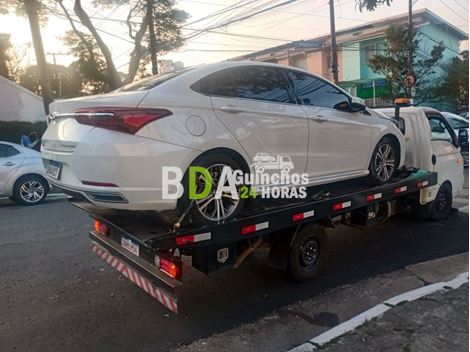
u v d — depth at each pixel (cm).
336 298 417
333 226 482
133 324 372
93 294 436
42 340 348
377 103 2742
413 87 2100
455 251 552
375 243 589
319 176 465
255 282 458
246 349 329
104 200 340
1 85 2209
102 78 2388
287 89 444
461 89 2408
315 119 452
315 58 3133
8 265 526
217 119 371
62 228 702
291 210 413
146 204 335
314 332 353
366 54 2942
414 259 525
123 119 326
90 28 1938
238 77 406
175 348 333
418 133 634
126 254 380
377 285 447
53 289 450
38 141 1645
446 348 300
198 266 379
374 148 532
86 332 360
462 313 348
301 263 451
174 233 342
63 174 372
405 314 350
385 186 526
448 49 2981
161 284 336
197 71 383
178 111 350
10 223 752
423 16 2681
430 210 673
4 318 386
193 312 394
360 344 312
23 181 927
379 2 365
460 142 738
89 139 335
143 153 326
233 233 370
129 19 2184
